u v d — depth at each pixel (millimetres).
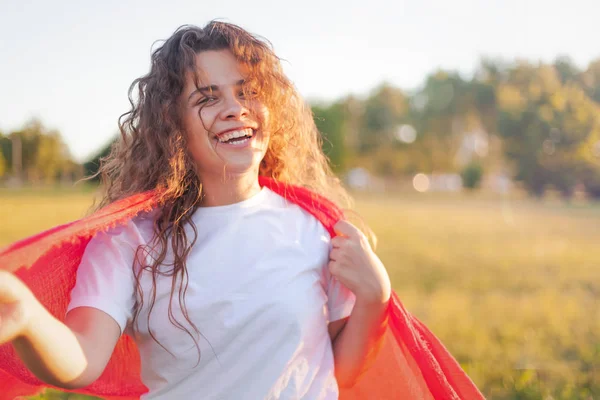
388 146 70125
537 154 44031
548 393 3662
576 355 4641
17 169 31359
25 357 1203
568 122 41656
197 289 1537
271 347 1547
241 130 1653
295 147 1945
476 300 6961
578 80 40312
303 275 1641
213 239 1608
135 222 1604
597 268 10062
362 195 48688
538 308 6531
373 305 1695
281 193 1846
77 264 1525
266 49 1730
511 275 9047
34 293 1442
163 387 1572
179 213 1620
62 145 30500
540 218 24219
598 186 42969
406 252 11914
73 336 1275
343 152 63625
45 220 16797
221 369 1537
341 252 1708
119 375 1793
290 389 1541
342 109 68375
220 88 1644
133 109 1760
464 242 14180
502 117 46469
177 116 1657
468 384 1731
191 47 1654
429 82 66125
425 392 1836
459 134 66188
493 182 59875
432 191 60531
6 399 1634
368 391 1928
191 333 1524
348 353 1714
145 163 1681
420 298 7020
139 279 1526
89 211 1944
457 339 5082
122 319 1453
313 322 1608
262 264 1600
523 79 46031
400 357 1862
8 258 1242
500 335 5262
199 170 1685
